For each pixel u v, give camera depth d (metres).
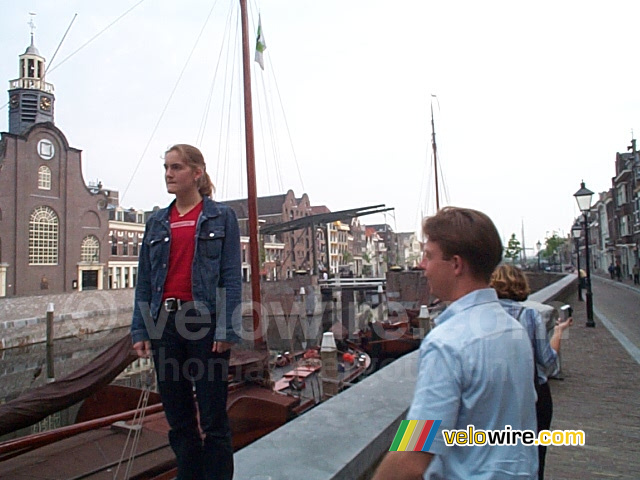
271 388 8.55
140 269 2.08
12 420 5.73
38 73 37.16
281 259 57.44
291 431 2.42
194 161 2.03
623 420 4.56
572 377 6.19
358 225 80.81
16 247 32.94
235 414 6.94
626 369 6.57
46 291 34.56
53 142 35.88
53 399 6.01
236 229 2.06
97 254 39.09
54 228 35.91
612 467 3.55
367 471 2.23
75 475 4.78
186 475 1.98
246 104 12.67
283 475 1.96
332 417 2.60
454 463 1.18
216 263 1.94
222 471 1.91
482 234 1.33
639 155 36.06
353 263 77.44
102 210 39.59
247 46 12.85
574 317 12.52
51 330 20.09
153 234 2.03
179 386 1.97
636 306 15.98
